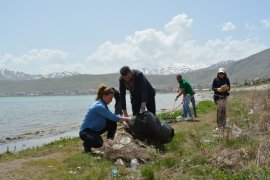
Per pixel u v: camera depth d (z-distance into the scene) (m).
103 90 11.86
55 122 35.12
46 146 14.71
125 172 9.30
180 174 8.91
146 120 11.59
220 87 15.64
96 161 10.45
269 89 26.25
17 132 26.89
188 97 20.83
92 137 11.55
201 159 9.60
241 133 11.92
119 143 10.84
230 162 9.20
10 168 10.43
